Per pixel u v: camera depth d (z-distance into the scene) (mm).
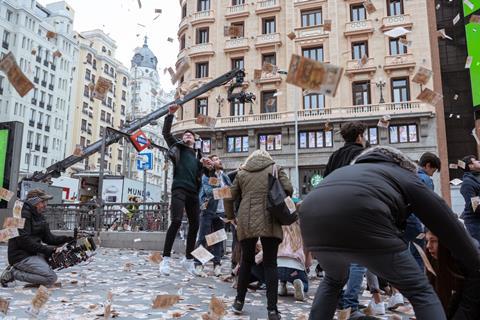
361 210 2010
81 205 12039
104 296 4484
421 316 2043
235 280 5383
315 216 2152
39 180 15711
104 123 72062
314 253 2271
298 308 4246
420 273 2090
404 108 26953
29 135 55625
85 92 67688
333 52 29172
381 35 28422
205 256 3895
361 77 28469
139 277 5910
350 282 3850
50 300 4207
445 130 26938
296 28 30484
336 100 28547
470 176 5270
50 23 62594
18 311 3660
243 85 13375
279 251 4973
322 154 28172
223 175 7289
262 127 29594
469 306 2258
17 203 4434
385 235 2004
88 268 6863
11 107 52719
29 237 5090
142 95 83125
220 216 7047
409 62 27391
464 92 27391
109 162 69875
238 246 5520
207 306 4098
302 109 29172
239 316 3734
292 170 28672
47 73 58938
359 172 2189
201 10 34344
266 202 3803
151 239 10570
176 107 6082
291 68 1737
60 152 61500
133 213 11438
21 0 55969
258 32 31906
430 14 28188
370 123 27641
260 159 4074
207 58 32656
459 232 2117
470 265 2176
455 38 28141
